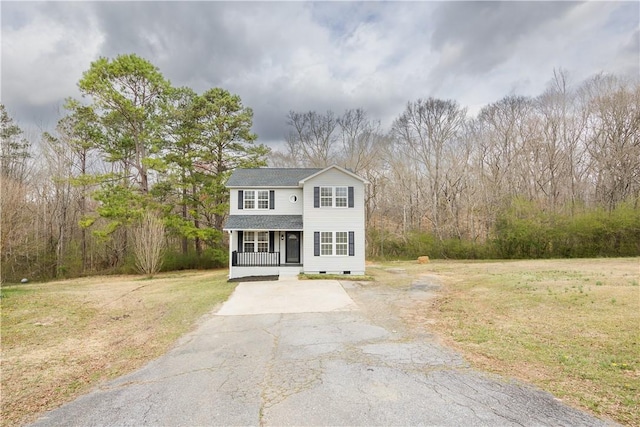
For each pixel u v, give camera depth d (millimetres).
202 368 5898
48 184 25203
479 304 10164
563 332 6918
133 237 23516
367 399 4402
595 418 3684
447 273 18344
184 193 25531
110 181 23406
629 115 25078
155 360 6562
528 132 29875
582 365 5207
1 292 14805
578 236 25453
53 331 9039
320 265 17500
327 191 17719
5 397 5062
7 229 18188
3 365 6488
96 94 21859
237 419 4035
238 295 12883
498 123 32406
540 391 4430
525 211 27406
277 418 4012
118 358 6828
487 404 4137
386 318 9078
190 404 4512
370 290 13469
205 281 17625
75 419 4262
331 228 17625
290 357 6230
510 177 30312
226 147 26453
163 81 24062
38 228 24297
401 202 35094
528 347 6230
